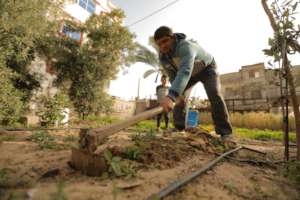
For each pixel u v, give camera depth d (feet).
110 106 28.63
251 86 65.82
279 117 32.07
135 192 3.24
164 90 14.98
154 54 40.04
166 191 3.20
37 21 16.19
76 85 25.14
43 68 25.40
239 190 3.79
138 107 44.09
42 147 6.14
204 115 39.22
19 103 15.19
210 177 4.35
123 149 5.28
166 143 6.98
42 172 3.87
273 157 7.22
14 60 17.31
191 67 6.36
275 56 6.08
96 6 41.39
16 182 3.18
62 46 24.36
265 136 18.84
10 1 13.80
